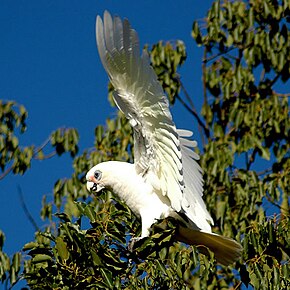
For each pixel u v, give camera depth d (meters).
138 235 12.05
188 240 12.59
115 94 11.88
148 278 11.38
